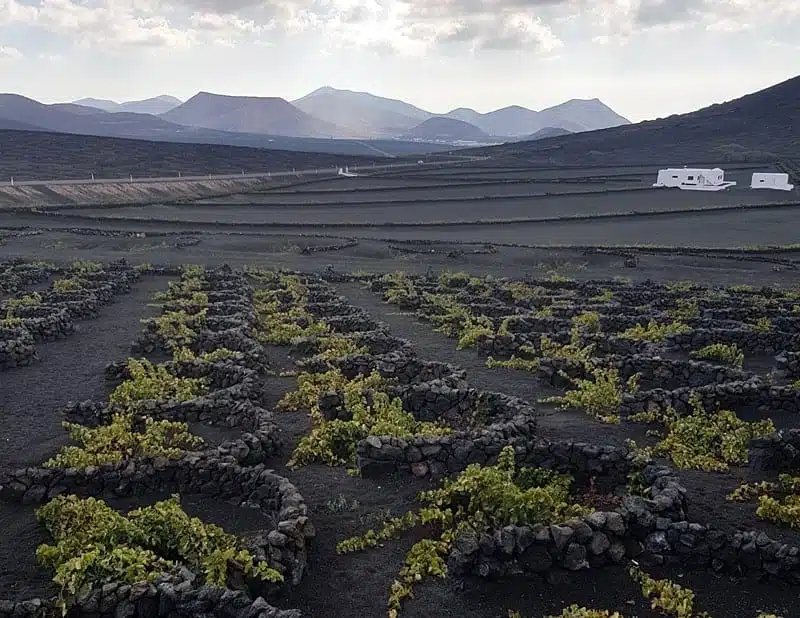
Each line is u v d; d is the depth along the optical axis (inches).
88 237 2640.3
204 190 4584.2
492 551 465.4
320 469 650.8
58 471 587.8
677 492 533.6
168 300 1568.7
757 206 3772.1
